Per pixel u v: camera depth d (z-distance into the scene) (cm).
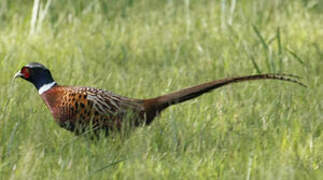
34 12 3091
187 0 3219
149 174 1659
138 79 2484
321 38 2998
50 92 1948
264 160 1758
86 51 2834
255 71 2588
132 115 1900
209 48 2847
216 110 2120
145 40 2991
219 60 2680
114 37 3033
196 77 2508
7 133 1900
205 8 3428
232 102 2212
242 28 3075
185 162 1759
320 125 2023
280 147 1862
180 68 2652
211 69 2614
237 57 2730
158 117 1966
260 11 3306
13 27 3153
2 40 2944
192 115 2056
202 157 1805
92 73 2472
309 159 1792
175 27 3161
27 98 2178
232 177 1678
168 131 1931
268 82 2384
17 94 2188
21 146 1816
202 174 1702
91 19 3297
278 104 2170
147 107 1916
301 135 1939
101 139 1881
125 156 1794
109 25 3206
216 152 1823
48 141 1875
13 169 1672
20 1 3525
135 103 1914
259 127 1995
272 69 2564
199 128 1961
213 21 3225
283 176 1641
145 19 3309
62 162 1733
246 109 2145
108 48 2841
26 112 2025
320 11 3409
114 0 3366
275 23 3209
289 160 1761
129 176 1666
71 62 2545
